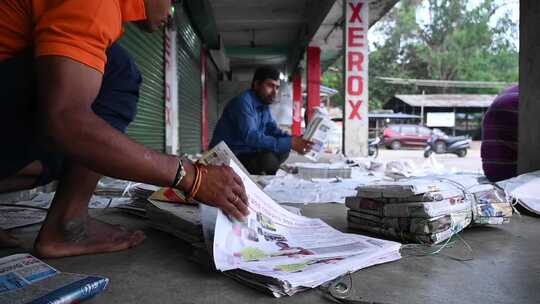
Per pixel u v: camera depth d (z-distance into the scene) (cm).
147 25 120
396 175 368
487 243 148
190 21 766
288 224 142
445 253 134
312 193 268
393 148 1906
